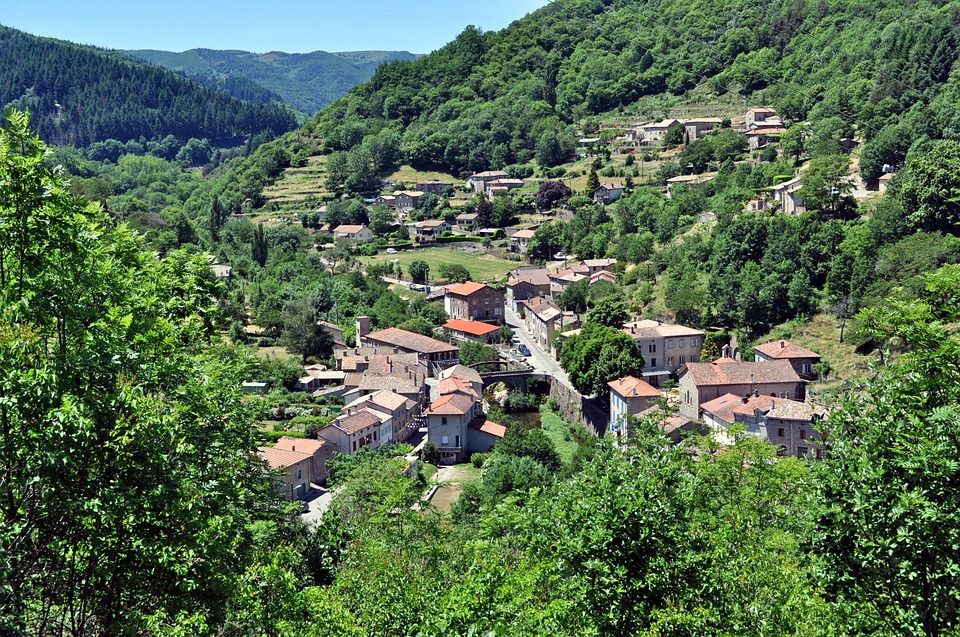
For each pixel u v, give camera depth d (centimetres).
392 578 2828
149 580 1891
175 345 2528
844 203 10875
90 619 1881
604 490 2284
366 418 8075
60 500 1688
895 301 2025
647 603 2123
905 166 10788
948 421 1731
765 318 9825
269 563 2639
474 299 12912
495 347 11588
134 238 2886
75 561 1802
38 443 1622
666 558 2169
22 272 1830
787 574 2438
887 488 1759
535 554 2611
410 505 5262
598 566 2114
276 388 9088
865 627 1877
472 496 6419
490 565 2369
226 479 2347
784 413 6931
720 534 2530
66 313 1859
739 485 3506
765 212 11669
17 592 1672
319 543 4197
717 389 8350
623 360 8881
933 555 1723
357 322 11525
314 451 7269
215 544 1938
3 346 1784
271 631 2273
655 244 13275
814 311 9544
